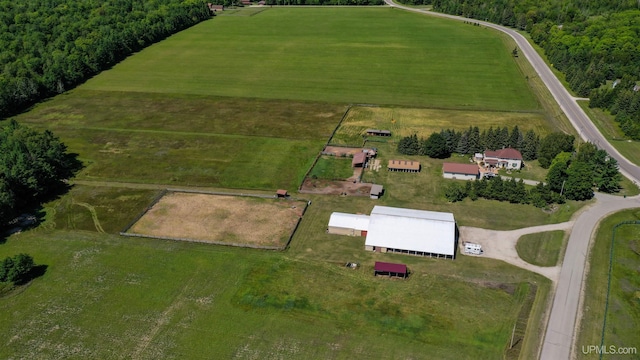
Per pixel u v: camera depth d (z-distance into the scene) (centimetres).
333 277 8262
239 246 9094
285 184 11312
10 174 10250
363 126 14288
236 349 6888
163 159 12531
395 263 8544
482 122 14375
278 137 13638
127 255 8906
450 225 8956
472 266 8469
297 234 9456
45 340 7100
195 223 9844
